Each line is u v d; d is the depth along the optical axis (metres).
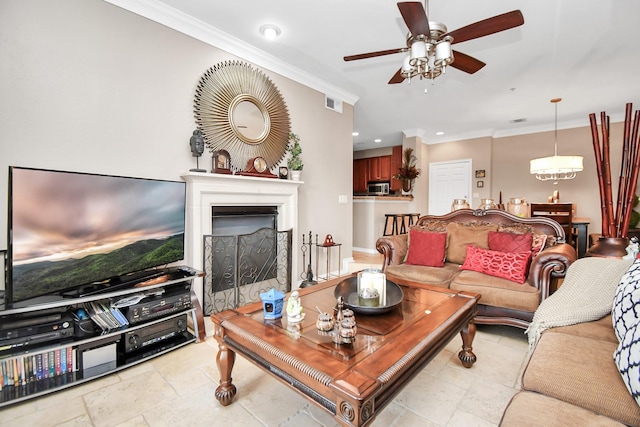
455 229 3.34
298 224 3.82
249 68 3.19
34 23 1.97
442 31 1.91
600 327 1.53
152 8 2.46
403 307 1.80
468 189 6.87
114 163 2.31
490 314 2.50
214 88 2.91
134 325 2.03
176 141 2.66
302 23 2.72
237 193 2.99
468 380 1.88
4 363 1.65
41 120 2.00
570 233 4.36
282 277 3.47
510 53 3.25
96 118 2.22
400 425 1.49
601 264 1.83
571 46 3.11
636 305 1.15
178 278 2.28
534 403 1.03
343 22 2.70
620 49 3.16
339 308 1.54
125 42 2.35
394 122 6.01
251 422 1.52
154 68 2.52
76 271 1.78
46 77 2.01
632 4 2.44
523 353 2.23
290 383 1.25
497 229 3.14
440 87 4.20
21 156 1.93
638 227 5.03
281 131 3.53
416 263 3.20
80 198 1.80
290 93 3.65
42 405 1.62
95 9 2.21
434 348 1.46
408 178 6.56
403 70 2.18
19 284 1.54
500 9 2.52
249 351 1.46
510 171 6.58
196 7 2.50
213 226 2.99
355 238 5.90
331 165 4.26
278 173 3.52
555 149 6.06
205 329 2.52
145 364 2.04
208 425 1.50
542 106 4.98
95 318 1.89
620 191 2.48
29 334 1.67
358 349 1.30
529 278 2.44
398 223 6.25
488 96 4.53
